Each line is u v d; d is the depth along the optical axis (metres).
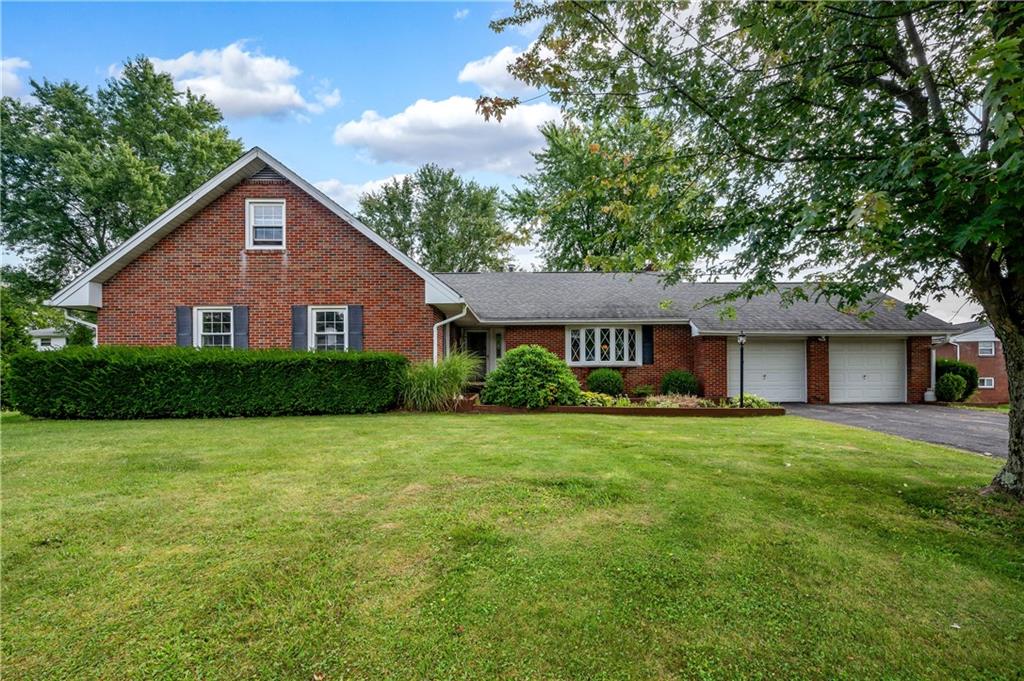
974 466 5.63
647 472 5.13
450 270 37.25
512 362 11.53
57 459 5.65
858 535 3.64
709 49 4.02
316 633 2.40
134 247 11.37
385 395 10.55
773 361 15.34
